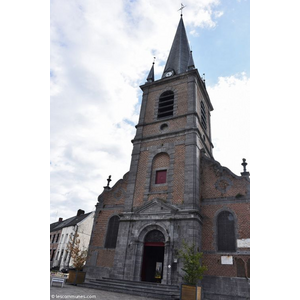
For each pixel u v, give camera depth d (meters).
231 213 15.53
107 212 19.73
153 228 16.05
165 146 18.86
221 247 14.89
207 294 13.95
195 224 14.80
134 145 20.33
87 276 17.66
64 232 34.97
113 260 17.47
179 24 30.22
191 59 23.25
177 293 12.40
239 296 13.37
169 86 22.02
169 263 14.34
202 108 22.59
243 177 16.11
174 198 16.48
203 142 20.09
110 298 10.59
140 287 13.40
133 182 18.69
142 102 22.61
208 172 17.45
